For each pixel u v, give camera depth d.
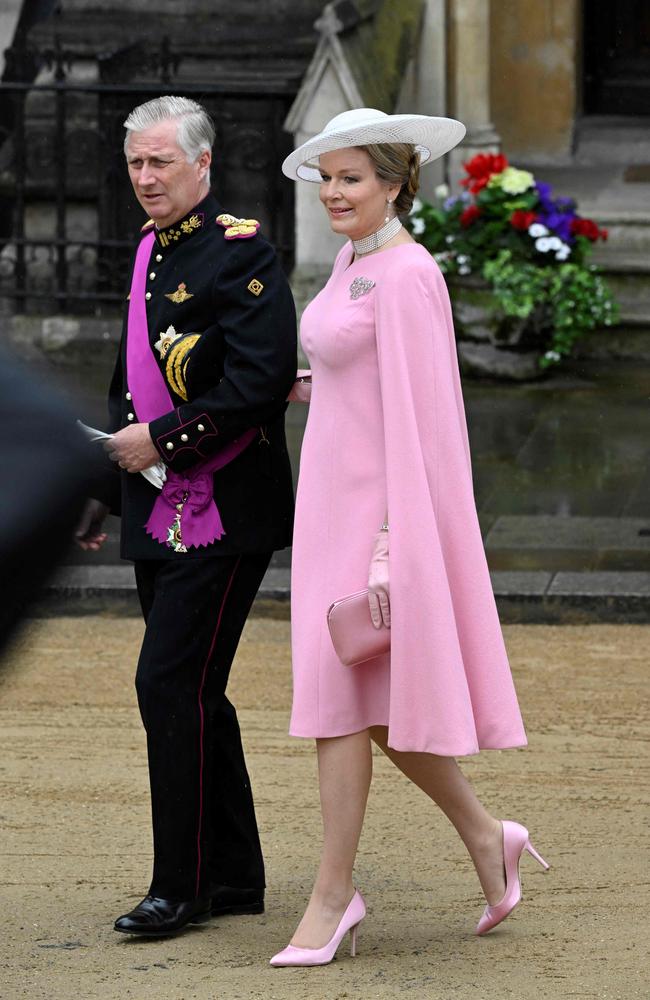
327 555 11.67
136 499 12.29
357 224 11.55
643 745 16.84
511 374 33.59
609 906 12.70
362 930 12.24
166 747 11.97
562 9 41.62
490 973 11.25
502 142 42.31
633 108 43.59
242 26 40.53
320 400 11.79
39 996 10.87
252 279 11.94
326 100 34.84
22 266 38.25
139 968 11.45
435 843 14.26
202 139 12.07
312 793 15.52
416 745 11.30
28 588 4.48
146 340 12.29
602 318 33.41
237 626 12.33
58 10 40.78
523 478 27.55
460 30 38.19
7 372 4.59
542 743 16.88
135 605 22.33
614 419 31.19
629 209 38.34
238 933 12.26
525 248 33.25
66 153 39.22
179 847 12.06
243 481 12.14
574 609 21.84
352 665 11.41
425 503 11.32
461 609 11.62
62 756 16.55
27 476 4.51
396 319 11.34
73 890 13.19
